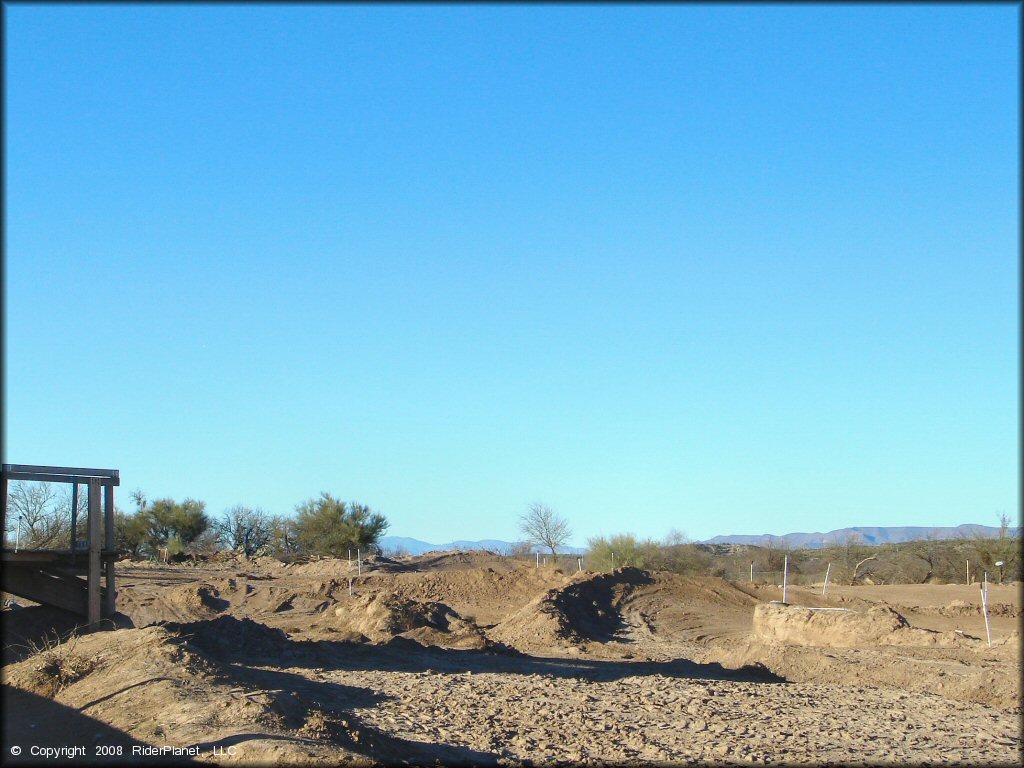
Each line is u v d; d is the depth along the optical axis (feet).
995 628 117.39
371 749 37.81
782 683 70.49
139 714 38.81
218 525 252.21
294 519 230.48
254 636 70.74
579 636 110.32
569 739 45.78
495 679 63.72
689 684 64.90
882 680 70.64
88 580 64.59
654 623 129.29
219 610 138.21
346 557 208.95
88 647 51.88
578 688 60.23
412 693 55.83
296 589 150.61
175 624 67.05
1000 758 45.88
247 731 35.78
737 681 70.03
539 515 237.45
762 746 45.91
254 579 165.48
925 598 149.48
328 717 39.50
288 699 40.70
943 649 82.79
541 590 153.89
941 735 51.06
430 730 45.85
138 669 45.65
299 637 93.45
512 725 48.24
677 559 216.54
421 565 205.57
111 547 66.23
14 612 64.59
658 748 44.50
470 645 96.12
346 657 72.13
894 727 52.65
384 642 85.61
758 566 226.17
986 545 193.77
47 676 45.01
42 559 63.10
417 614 108.99
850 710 57.47
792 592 150.92
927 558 203.62
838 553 232.12
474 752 42.11
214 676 45.52
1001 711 59.57
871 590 163.94
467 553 220.43
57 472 64.28
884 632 89.71
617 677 69.97
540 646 104.37
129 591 149.07
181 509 225.35
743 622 132.16
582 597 134.41
